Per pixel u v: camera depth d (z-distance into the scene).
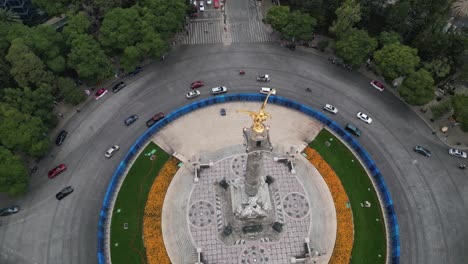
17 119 88.25
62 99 107.50
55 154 97.69
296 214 89.25
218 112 106.75
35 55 96.56
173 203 90.56
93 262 82.81
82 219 88.25
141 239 85.62
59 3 109.69
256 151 66.38
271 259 83.31
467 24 118.44
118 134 101.69
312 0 114.06
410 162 97.88
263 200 85.81
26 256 83.44
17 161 85.19
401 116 106.25
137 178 94.19
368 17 117.56
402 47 105.38
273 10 116.38
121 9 106.44
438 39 107.31
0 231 86.50
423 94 99.50
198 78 113.06
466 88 113.06
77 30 104.25
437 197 92.44
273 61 117.44
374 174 95.00
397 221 88.81
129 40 105.50
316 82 112.88
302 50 120.44
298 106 106.12
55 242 85.19
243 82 112.38
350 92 110.88
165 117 102.81
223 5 132.75
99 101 107.75
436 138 102.38
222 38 123.19
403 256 84.38
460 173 96.38
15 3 112.25
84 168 95.69
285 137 101.88
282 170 96.31
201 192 92.38
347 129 102.44
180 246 84.69
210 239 85.56
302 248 84.69
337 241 85.31
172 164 96.50
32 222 87.69
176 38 122.69
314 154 98.69
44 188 92.38
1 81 98.50
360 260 83.50
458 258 84.38
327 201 91.25
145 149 98.88
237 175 95.12
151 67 115.31
